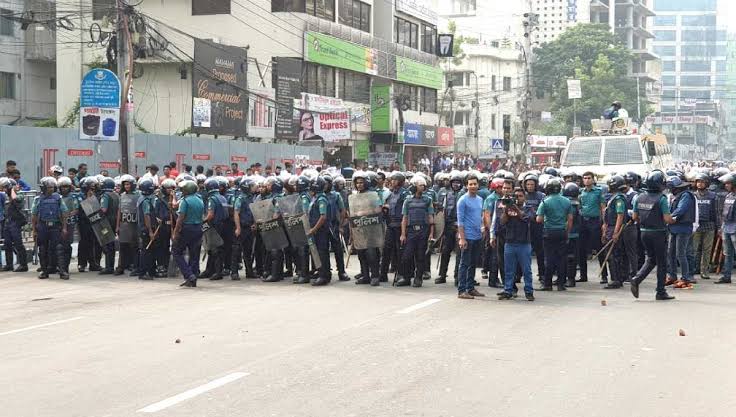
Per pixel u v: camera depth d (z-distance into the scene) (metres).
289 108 41.47
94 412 7.52
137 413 7.46
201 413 7.45
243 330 11.53
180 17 42.25
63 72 42.56
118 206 18.97
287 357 9.75
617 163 25.00
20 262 19.52
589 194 17.41
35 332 11.61
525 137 51.78
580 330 11.55
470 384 8.50
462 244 14.67
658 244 14.46
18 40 44.88
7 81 44.56
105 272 19.08
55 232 18.03
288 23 42.88
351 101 49.22
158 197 18.06
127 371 9.10
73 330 11.73
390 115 52.91
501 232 16.20
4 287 16.77
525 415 7.40
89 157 29.30
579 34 92.25
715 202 17.83
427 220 16.48
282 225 17.33
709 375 8.88
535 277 19.03
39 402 7.88
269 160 38.25
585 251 17.56
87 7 41.69
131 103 25.05
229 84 37.22
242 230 17.84
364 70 49.38
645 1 137.12
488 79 81.69
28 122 45.72
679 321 12.30
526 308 13.67
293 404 7.74
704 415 7.41
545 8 119.38
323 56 45.12
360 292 15.80
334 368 9.20
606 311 13.33
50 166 27.89
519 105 84.25
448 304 14.12
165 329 11.69
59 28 42.38
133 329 11.73
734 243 17.08
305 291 15.97
